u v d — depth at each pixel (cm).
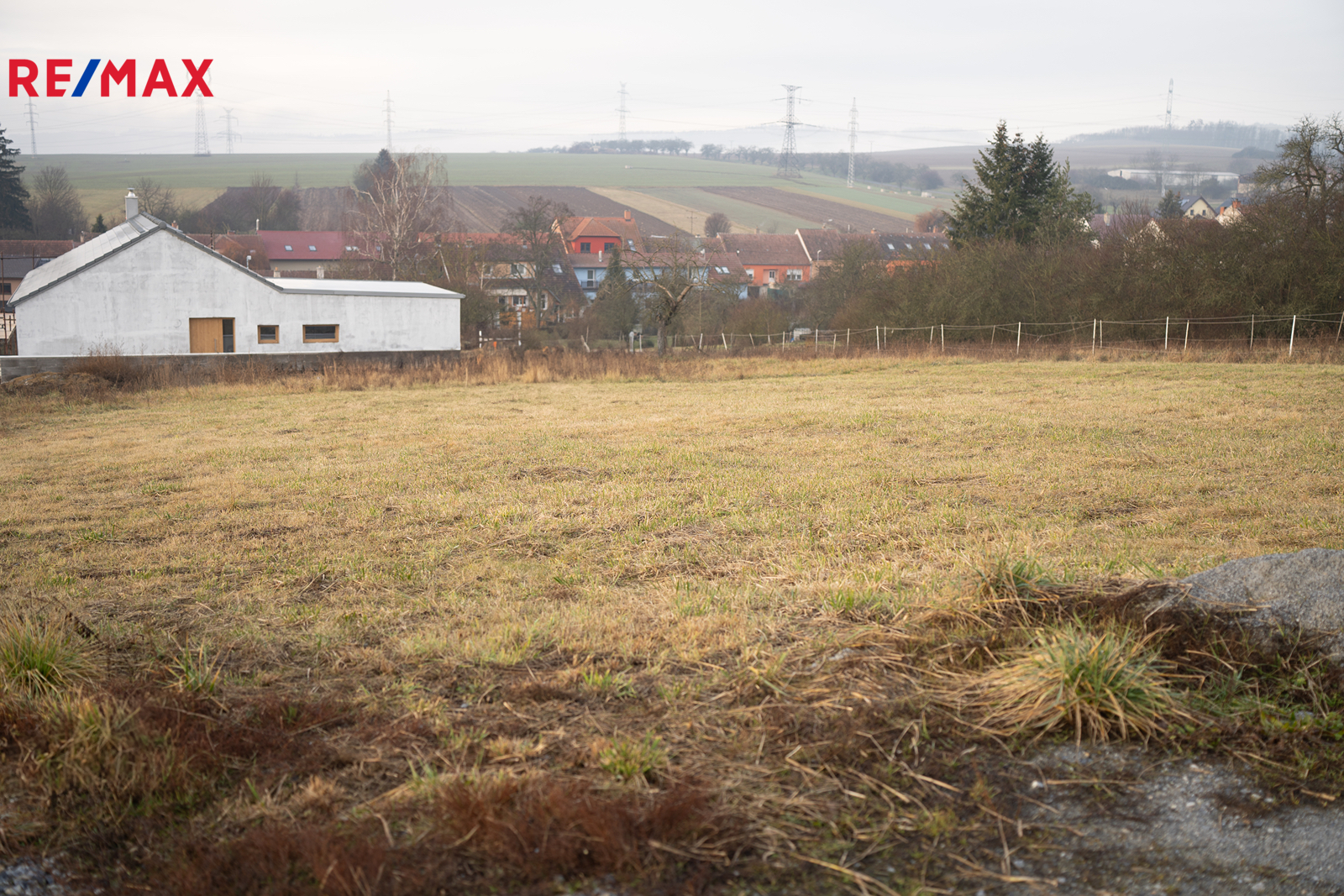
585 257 9975
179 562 784
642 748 344
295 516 953
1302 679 382
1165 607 436
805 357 2934
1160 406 1545
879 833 299
